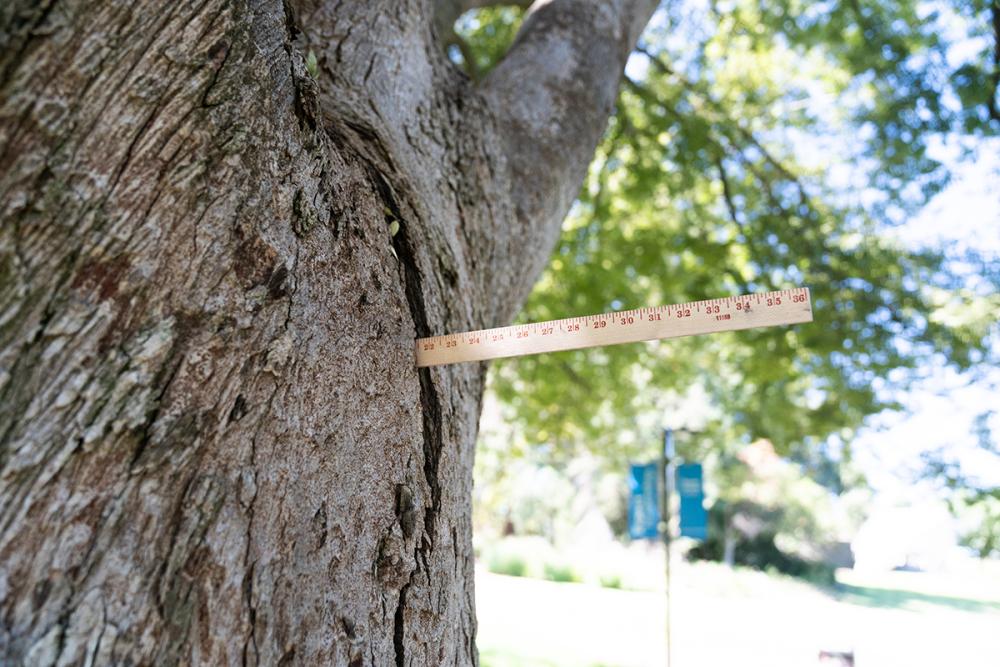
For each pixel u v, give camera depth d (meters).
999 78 4.57
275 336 1.06
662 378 8.02
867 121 5.53
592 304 6.07
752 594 13.27
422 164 1.78
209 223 1.00
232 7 1.07
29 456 0.82
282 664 0.96
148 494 0.89
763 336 5.75
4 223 0.84
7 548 0.80
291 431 1.06
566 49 2.69
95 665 0.81
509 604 10.10
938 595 15.04
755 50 6.03
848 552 18.92
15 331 0.84
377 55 1.88
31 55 0.86
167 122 0.97
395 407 1.26
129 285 0.92
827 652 5.56
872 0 5.20
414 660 1.15
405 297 1.39
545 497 20.66
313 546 1.04
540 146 2.35
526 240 2.20
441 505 1.31
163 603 0.87
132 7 0.95
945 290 5.44
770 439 7.43
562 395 7.37
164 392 0.93
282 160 1.14
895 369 5.71
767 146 6.55
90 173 0.90
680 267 6.24
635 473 6.00
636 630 8.18
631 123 5.77
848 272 5.57
